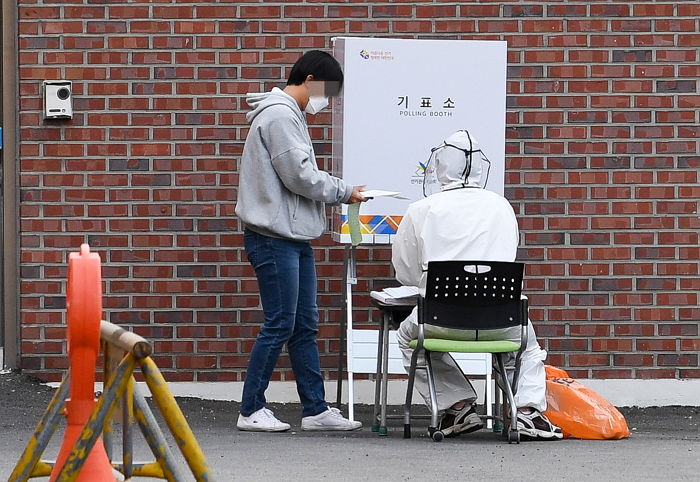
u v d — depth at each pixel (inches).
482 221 722.2
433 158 789.9
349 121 820.0
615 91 891.4
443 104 827.4
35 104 874.8
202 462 376.8
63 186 876.6
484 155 797.9
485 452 657.6
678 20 893.8
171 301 879.1
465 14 884.6
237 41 879.1
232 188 880.9
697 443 712.4
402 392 893.2
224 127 879.1
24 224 875.4
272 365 747.4
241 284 882.1
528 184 890.1
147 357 372.5
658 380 896.3
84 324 377.7
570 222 890.7
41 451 393.7
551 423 732.0
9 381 867.4
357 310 885.2
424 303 695.1
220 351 882.1
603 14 891.4
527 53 888.3
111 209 877.2
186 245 879.7
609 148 892.0
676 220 894.4
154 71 877.8
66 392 398.9
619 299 894.4
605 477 565.3
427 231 720.3
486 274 691.4
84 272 377.4
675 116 894.4
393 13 882.1
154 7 876.6
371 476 563.5
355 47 820.0
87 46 876.0
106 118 876.6
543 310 891.4
